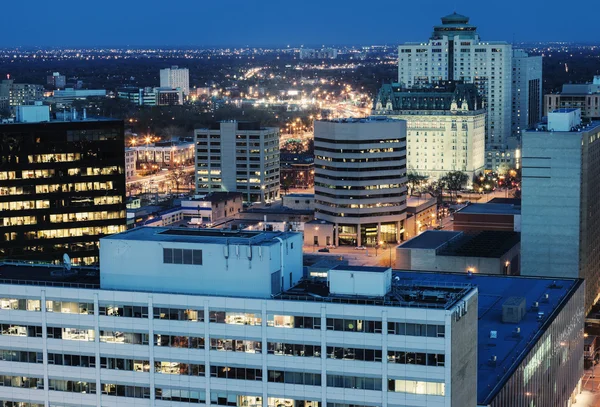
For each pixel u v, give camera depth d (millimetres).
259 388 196250
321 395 192875
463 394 194750
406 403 188000
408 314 185625
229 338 196875
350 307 188750
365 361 189250
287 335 193250
